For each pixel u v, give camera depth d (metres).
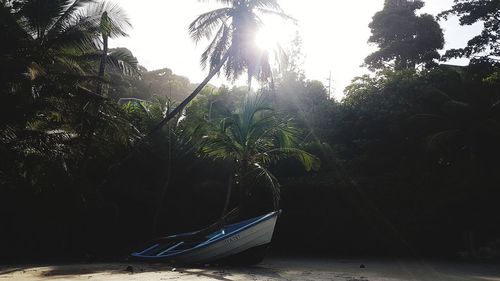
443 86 25.11
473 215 22.59
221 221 18.53
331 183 24.23
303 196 24.70
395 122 24.69
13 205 20.17
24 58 16.86
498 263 19.86
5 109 16.38
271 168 25.55
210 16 23.14
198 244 18.34
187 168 24.16
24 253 20.70
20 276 13.59
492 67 31.62
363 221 23.89
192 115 23.55
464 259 21.72
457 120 23.30
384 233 23.50
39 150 17.28
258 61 23.72
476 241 22.62
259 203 25.09
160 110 23.92
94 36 19.41
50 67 18.72
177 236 19.23
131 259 19.23
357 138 26.75
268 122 18.61
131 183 23.62
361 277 14.47
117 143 20.56
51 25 19.20
